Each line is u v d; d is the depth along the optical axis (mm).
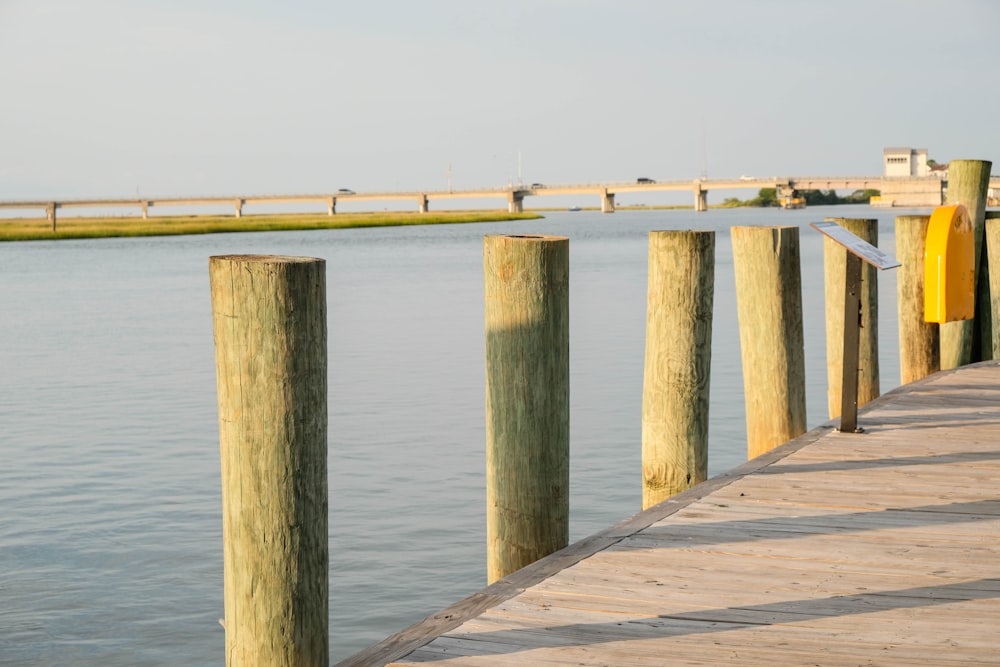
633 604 3807
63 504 8992
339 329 21484
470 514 8562
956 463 5734
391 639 3535
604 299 27922
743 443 10789
